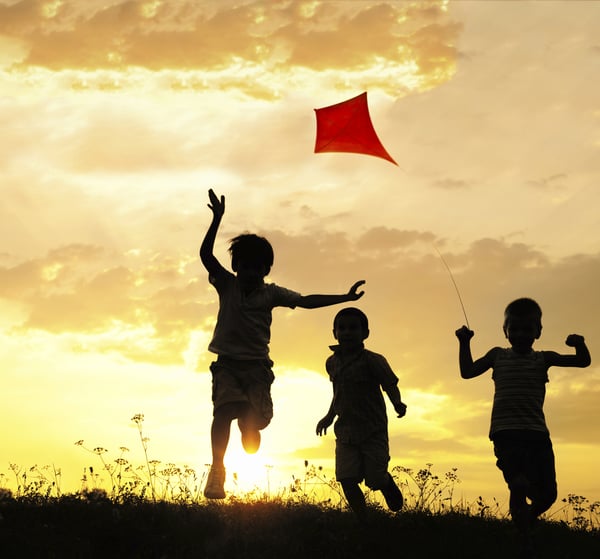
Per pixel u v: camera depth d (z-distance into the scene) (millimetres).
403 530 7898
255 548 7125
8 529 7004
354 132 9945
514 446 7660
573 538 8789
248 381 7633
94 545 6926
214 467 7324
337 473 8516
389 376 8414
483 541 7879
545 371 7902
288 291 7875
